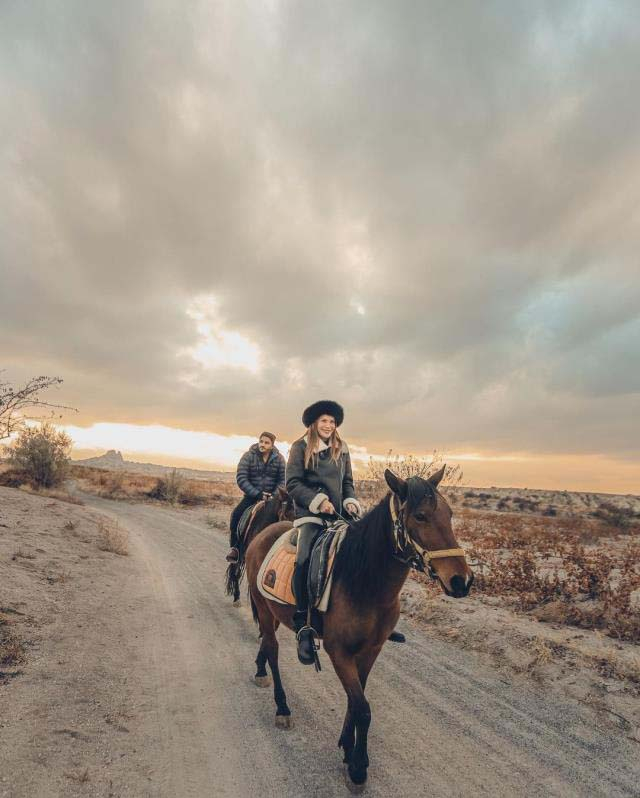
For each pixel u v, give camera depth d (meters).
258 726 4.12
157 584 9.23
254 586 4.77
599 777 3.53
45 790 2.99
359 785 3.23
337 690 4.95
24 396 10.51
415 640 6.50
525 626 6.64
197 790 3.19
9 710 3.84
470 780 3.45
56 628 5.84
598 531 20.89
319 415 4.29
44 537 11.31
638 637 6.21
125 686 4.64
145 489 35.81
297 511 4.29
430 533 3.04
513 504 42.28
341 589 3.45
